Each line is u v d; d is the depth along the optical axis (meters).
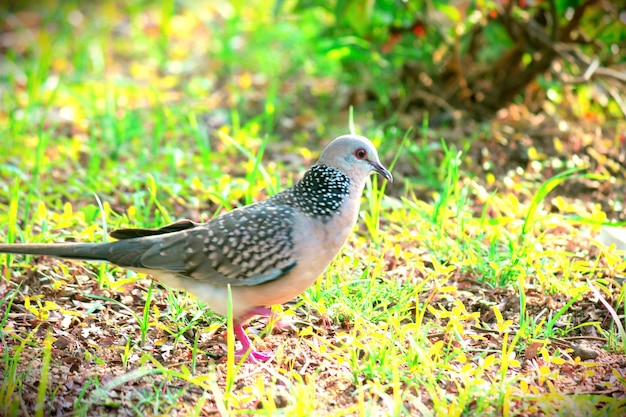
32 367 8.58
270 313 8.87
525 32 14.77
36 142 15.42
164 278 8.89
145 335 9.12
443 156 14.30
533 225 10.99
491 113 15.77
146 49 21.55
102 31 22.34
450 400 7.99
